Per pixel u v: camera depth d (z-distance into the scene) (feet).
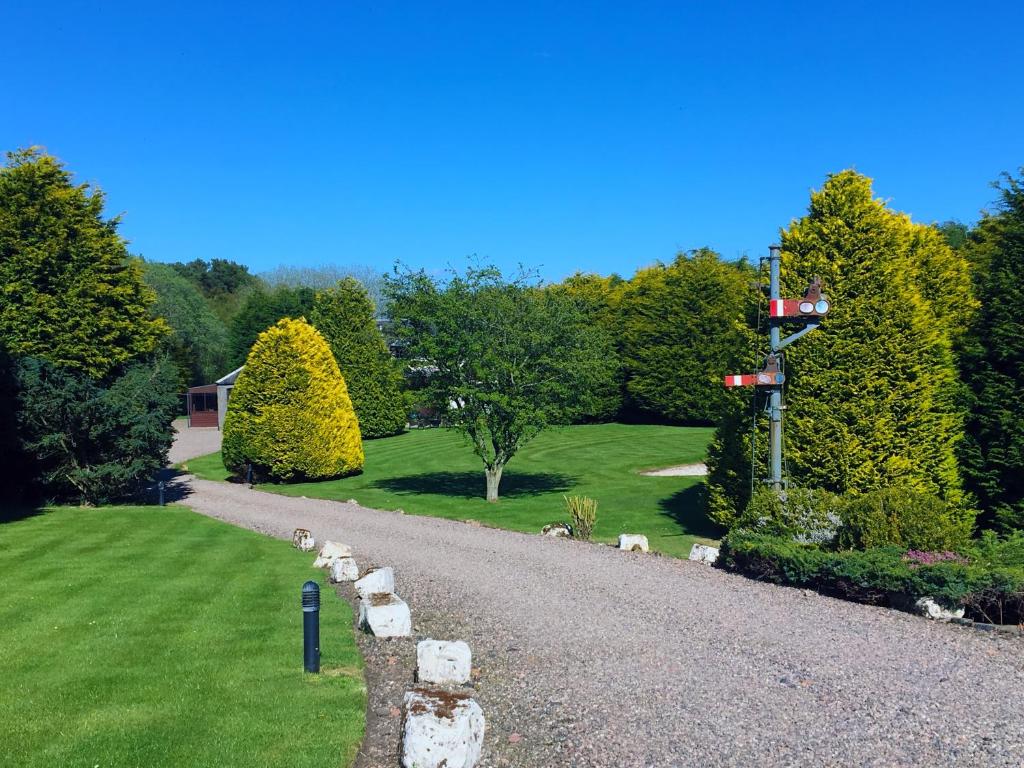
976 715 19.48
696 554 41.45
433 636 28.09
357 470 93.71
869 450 47.88
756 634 26.89
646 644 26.02
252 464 86.53
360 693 21.81
